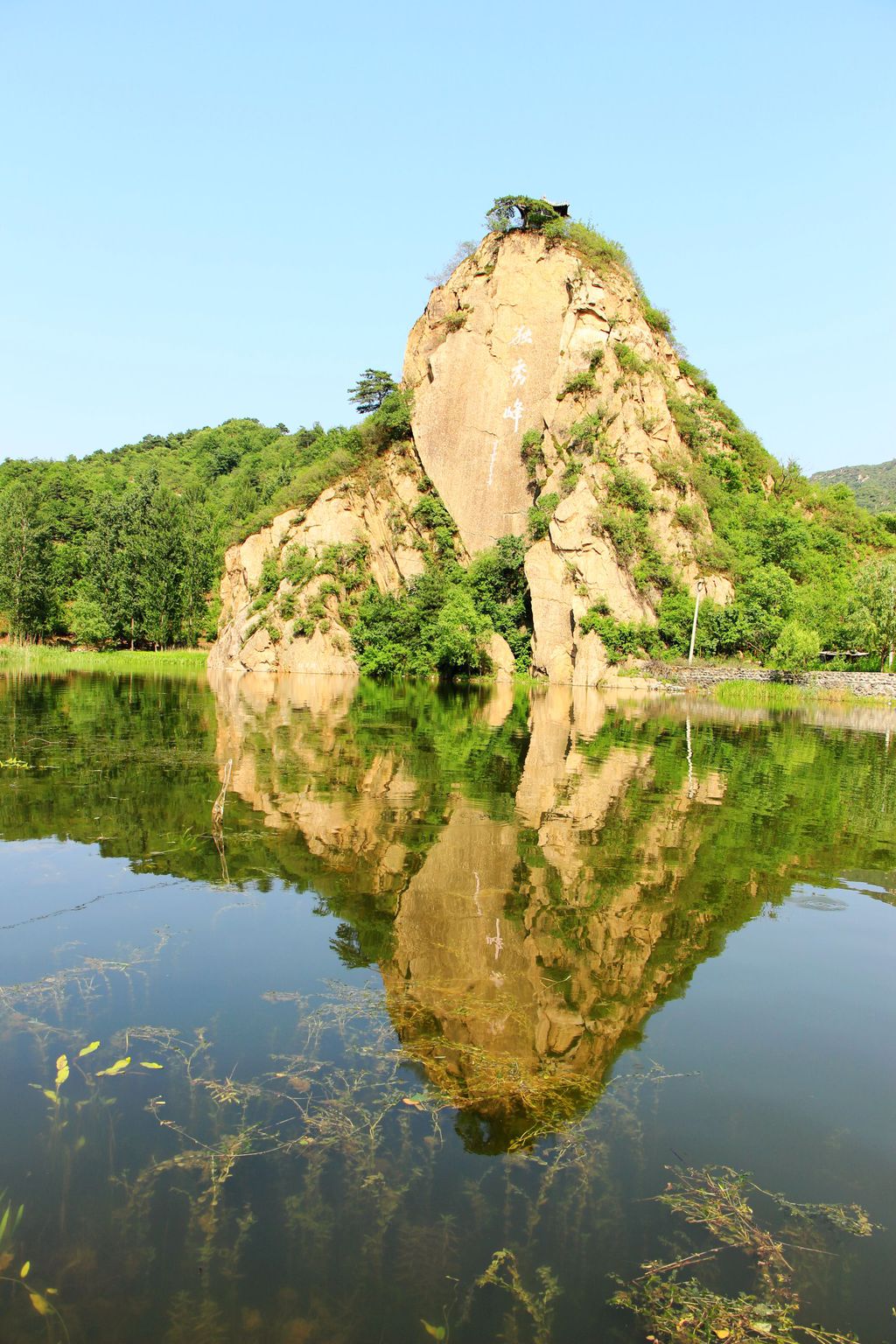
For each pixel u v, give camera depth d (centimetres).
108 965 835
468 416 6056
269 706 3334
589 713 3450
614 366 5631
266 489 8875
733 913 1023
